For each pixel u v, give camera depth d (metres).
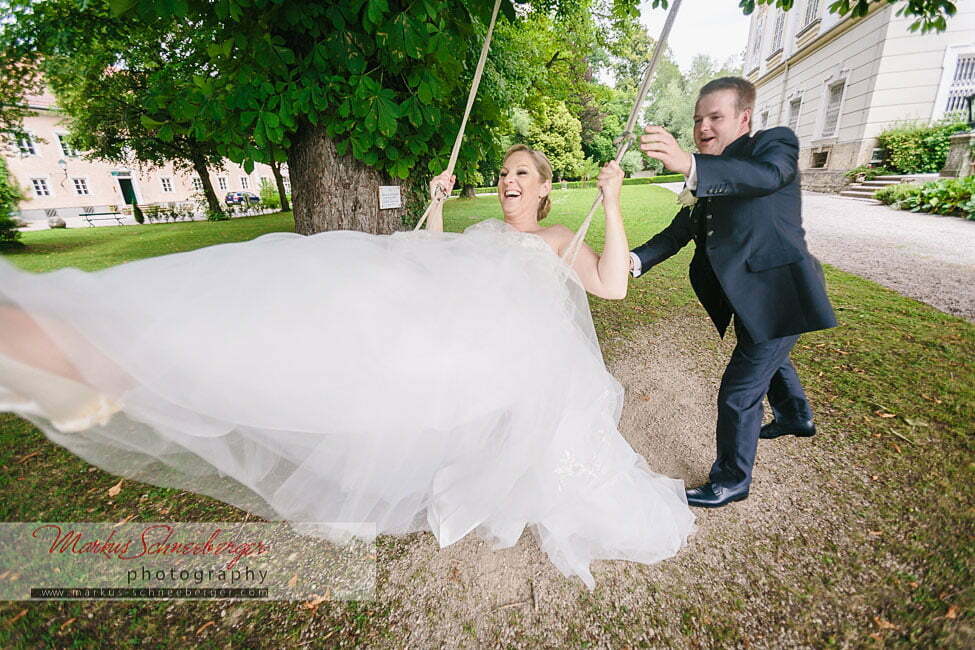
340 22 2.49
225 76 2.83
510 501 1.56
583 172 29.39
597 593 1.60
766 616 1.49
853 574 1.62
